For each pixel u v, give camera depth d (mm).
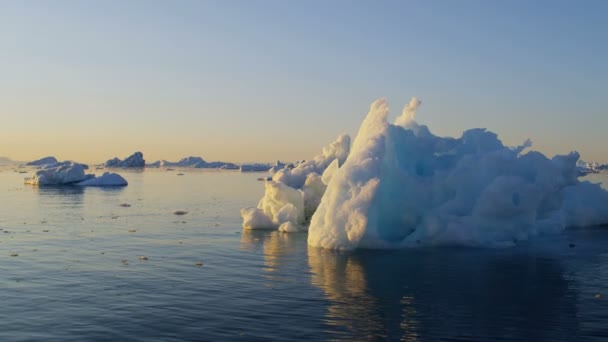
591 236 22281
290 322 10422
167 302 11820
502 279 14188
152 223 27109
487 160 21688
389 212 20438
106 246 19594
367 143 20750
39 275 14523
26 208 35188
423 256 17625
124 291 12789
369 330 9969
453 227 19641
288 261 16750
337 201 19469
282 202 25375
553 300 12086
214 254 18016
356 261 16766
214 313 10992
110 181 66938
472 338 9570
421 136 23781
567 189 26406
